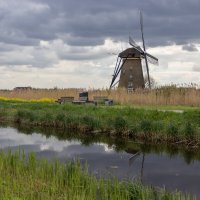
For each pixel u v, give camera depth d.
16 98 57.91
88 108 34.94
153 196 11.28
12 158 14.41
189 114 27.19
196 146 22.52
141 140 24.89
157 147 22.88
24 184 12.02
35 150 21.48
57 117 31.30
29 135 27.64
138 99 42.66
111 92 47.28
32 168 13.66
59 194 11.39
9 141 24.86
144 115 28.73
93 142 24.69
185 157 20.02
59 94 55.78
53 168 14.05
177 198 11.08
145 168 17.17
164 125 24.75
